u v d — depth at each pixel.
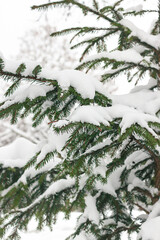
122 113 1.33
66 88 1.24
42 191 2.59
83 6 2.01
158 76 2.04
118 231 2.01
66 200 2.09
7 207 2.43
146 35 2.02
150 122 1.27
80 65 1.84
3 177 2.46
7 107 1.36
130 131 1.17
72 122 1.17
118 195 2.17
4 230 2.04
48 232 6.53
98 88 1.42
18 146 2.97
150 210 1.93
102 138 1.48
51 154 1.55
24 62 1.24
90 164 1.59
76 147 1.45
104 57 1.76
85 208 1.98
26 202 2.62
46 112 1.53
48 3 1.91
